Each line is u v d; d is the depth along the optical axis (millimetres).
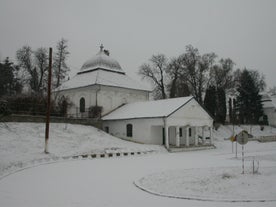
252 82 81625
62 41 63312
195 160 28797
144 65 71812
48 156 29391
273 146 50000
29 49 63812
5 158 26672
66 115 47281
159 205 11297
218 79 71375
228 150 43531
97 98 50281
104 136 41969
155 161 28125
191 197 12422
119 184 15977
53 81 60875
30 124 37938
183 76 68688
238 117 80000
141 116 43281
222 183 14969
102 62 57406
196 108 45812
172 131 47312
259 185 14234
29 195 13242
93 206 11227
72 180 17344
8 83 65312
